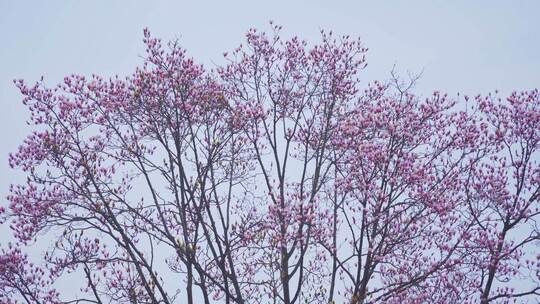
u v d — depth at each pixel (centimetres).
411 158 1798
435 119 1875
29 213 1792
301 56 2056
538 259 1762
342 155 1881
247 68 2056
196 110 1891
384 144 1802
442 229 1805
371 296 1688
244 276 1897
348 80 2039
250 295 1858
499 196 1883
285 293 1780
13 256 1756
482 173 1908
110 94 1900
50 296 1770
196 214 1809
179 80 1866
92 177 1830
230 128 1927
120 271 1769
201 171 1853
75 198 1834
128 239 1752
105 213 1781
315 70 2047
